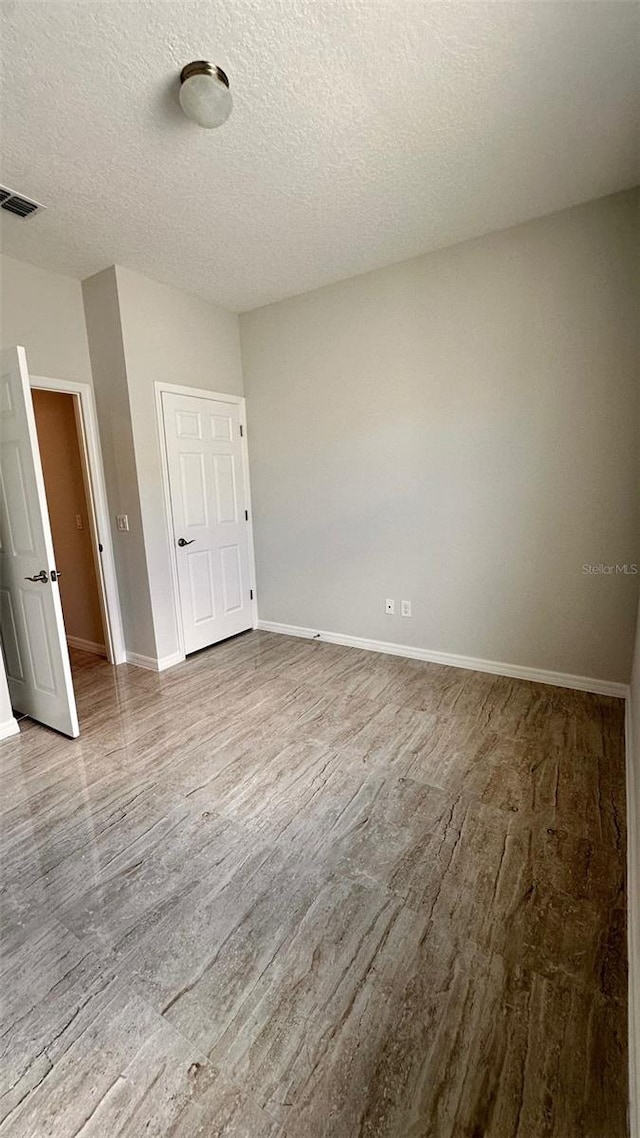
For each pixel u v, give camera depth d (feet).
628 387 8.12
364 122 5.96
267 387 12.47
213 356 12.00
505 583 9.83
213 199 7.52
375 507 11.27
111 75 5.11
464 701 9.03
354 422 11.19
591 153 6.68
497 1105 3.23
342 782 6.74
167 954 4.35
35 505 7.70
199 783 6.84
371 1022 3.74
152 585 10.98
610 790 6.40
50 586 7.83
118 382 10.27
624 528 8.48
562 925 4.48
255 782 6.81
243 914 4.73
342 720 8.50
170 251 9.16
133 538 10.94
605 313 8.13
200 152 6.40
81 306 10.43
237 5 4.43
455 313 9.50
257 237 8.73
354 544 11.78
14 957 4.35
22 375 7.34
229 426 12.64
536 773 6.79
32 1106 3.30
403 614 11.37
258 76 5.21
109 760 7.50
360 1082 3.37
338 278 10.63
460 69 5.22
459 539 10.24
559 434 8.82
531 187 7.48
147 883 5.13
